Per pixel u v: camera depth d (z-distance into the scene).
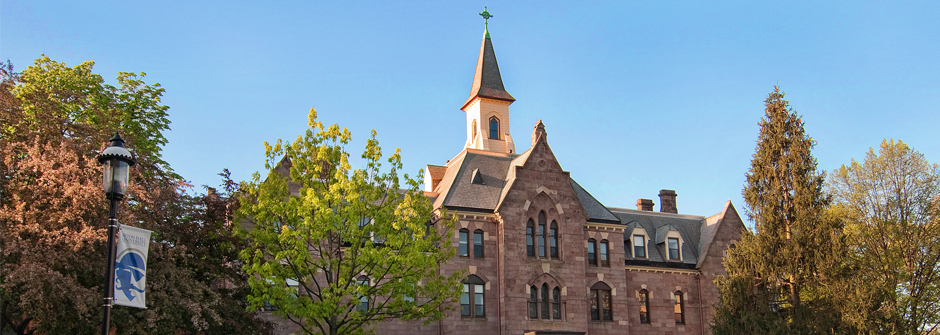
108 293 19.89
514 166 49.69
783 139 48.62
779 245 46.81
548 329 46.78
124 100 39.84
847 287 44.03
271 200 34.62
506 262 47.06
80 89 37.78
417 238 34.69
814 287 46.19
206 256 35.31
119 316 29.72
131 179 31.06
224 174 38.81
